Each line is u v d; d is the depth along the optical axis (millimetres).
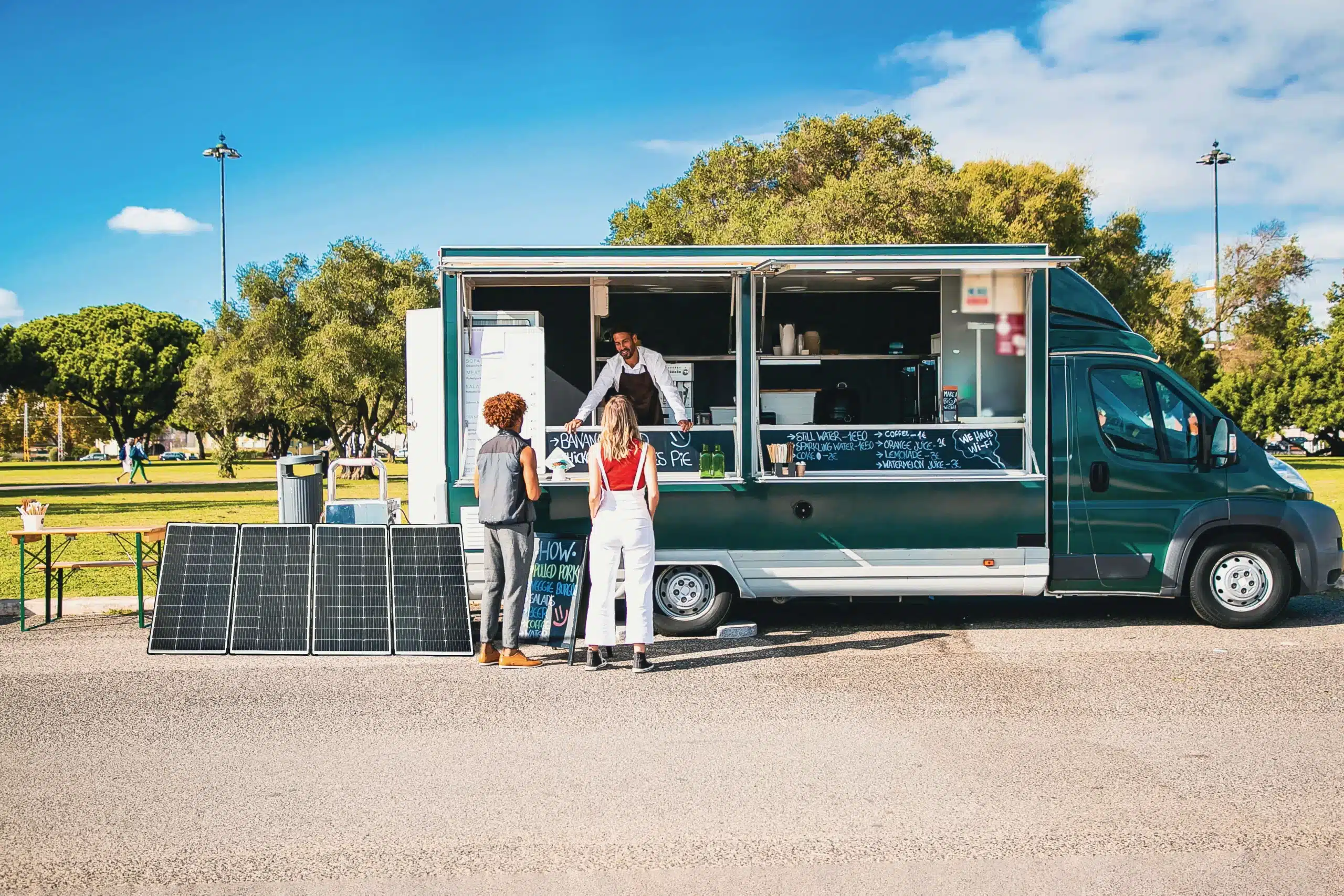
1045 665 6445
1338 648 6859
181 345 66375
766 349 10070
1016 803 4117
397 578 6859
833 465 7398
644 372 8031
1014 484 7348
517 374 7223
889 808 4070
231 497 22531
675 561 7242
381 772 4559
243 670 6473
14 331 63438
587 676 6277
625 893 3361
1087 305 7668
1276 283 46781
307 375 34156
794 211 24031
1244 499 7402
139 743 4992
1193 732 5039
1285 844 3697
